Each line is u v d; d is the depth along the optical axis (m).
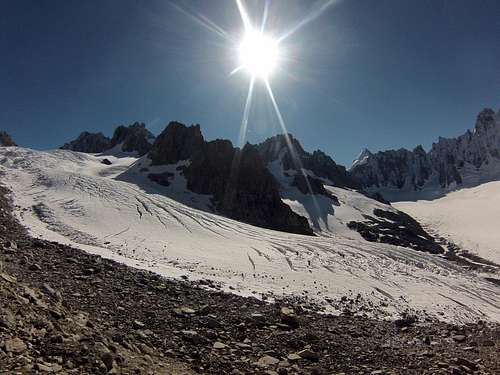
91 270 19.77
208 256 34.66
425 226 165.62
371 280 34.00
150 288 19.75
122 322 13.98
